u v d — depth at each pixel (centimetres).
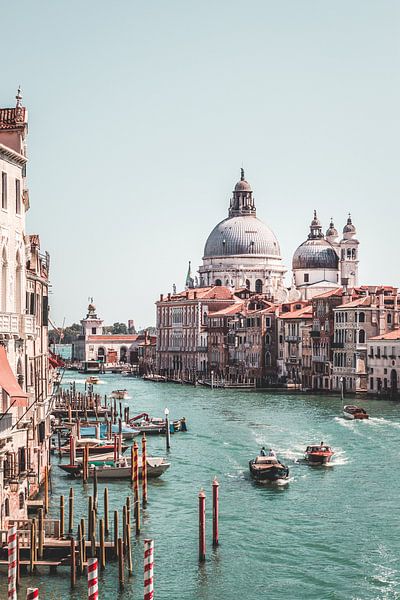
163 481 8438
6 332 5441
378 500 7612
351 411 13662
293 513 7162
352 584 5544
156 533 6562
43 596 5141
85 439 10075
